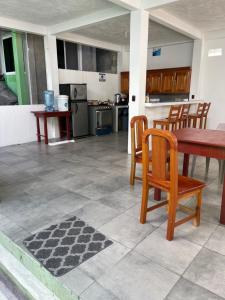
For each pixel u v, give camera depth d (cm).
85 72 728
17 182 339
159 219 242
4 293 179
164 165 201
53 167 405
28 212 255
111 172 381
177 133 286
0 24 485
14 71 563
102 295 153
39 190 312
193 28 584
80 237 211
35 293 172
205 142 235
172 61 739
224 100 651
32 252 192
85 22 492
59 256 187
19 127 574
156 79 750
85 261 182
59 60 664
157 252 192
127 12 427
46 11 461
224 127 370
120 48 806
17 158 457
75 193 303
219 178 332
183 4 428
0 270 199
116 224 232
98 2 415
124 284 161
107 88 812
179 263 180
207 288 158
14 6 432
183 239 210
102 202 278
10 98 560
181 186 216
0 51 576
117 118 747
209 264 179
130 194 299
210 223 236
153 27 564
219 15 491
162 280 164
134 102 455
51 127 652
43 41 591
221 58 632
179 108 504
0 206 269
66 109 601
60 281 163
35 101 601
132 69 445
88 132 697
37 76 595
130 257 186
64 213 253
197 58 654
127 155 480
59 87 639
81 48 717
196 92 673
